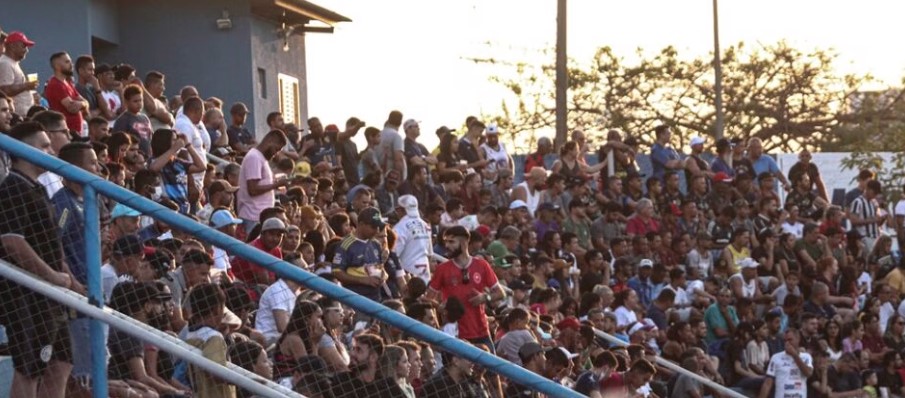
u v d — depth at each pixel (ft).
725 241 74.28
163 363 30.60
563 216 69.67
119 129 52.90
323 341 31.40
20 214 28.37
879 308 74.13
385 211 67.05
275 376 31.50
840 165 92.07
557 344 50.90
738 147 80.94
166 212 27.14
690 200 75.51
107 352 29.09
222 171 60.29
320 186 60.95
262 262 27.07
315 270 48.47
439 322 48.67
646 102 166.30
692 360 60.90
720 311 66.90
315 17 102.47
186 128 56.39
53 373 28.66
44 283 27.20
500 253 60.18
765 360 65.82
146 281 31.55
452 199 64.90
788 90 165.58
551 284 61.67
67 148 30.78
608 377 44.39
